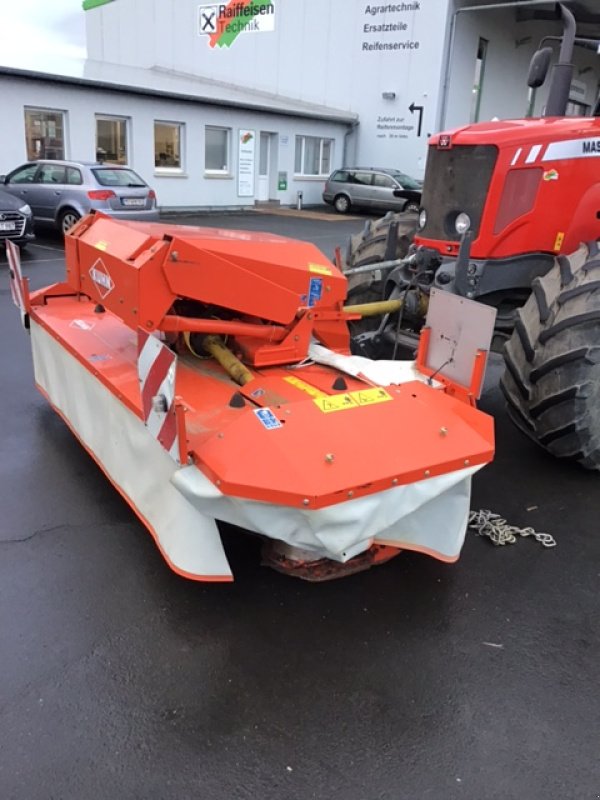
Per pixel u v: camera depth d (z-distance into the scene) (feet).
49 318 12.81
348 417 8.30
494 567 9.84
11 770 6.42
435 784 6.45
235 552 9.81
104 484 11.62
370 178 64.03
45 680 7.46
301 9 73.36
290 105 68.13
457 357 9.49
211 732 6.89
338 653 8.02
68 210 37.55
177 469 7.98
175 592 8.95
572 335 10.72
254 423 7.85
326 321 10.93
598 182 12.89
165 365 7.27
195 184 58.90
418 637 8.34
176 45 84.38
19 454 12.60
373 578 9.46
